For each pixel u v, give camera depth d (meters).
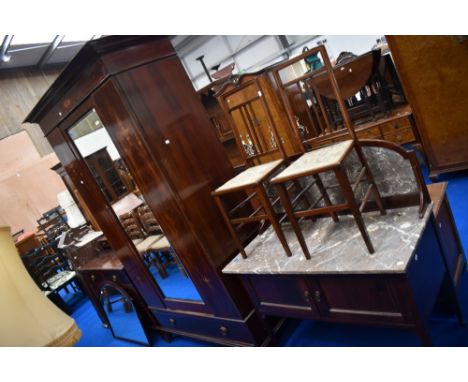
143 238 2.25
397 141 3.00
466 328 1.64
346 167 1.70
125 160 1.91
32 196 6.35
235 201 2.05
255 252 1.84
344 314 1.50
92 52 1.64
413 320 1.29
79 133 2.13
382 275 1.27
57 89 1.98
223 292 1.92
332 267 1.40
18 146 6.56
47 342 0.92
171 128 1.83
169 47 1.90
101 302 3.04
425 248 1.41
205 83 11.70
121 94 1.68
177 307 2.34
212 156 1.98
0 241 0.94
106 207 2.34
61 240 3.28
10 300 0.90
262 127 3.61
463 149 2.67
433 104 2.62
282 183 1.47
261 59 10.35
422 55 2.50
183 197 1.80
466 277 1.89
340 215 1.83
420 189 1.48
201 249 1.86
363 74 2.86
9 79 6.90
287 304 1.70
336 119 3.40
